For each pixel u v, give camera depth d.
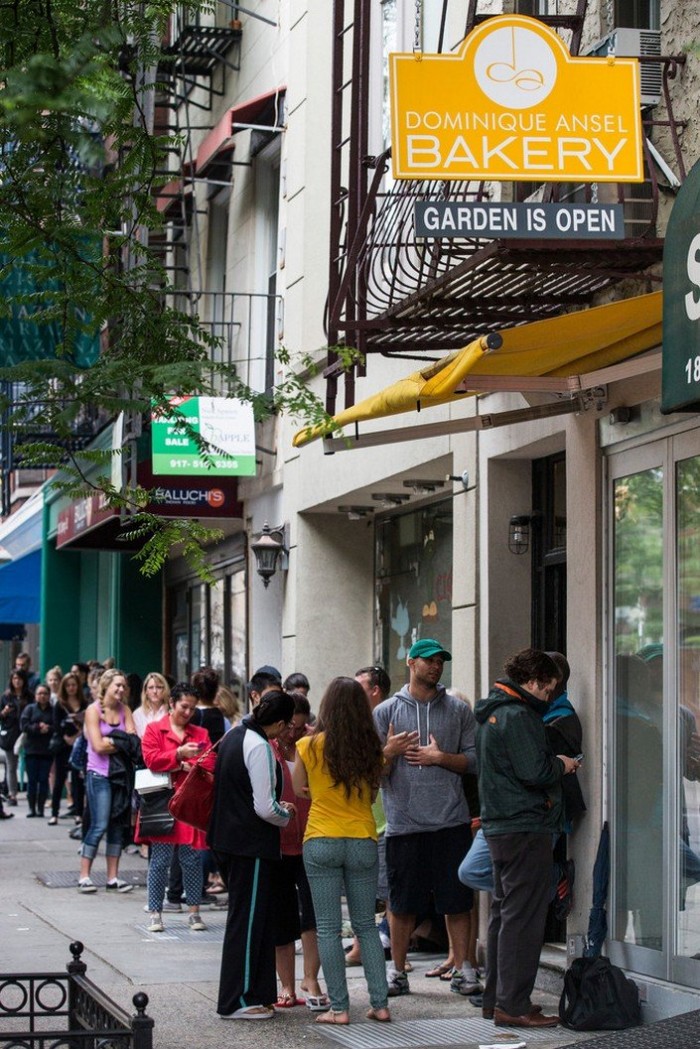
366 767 9.60
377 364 14.49
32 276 7.61
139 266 7.66
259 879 9.70
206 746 13.15
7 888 15.97
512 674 9.51
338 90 12.78
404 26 14.13
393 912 10.55
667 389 7.54
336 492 15.87
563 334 8.58
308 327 16.95
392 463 14.24
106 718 15.83
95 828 15.62
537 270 9.08
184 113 22.56
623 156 8.59
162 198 21.38
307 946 10.29
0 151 6.99
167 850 13.12
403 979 10.55
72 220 7.28
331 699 9.66
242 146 19.64
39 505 31.20
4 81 5.75
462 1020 9.68
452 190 10.87
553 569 11.81
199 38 20.12
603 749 10.30
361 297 11.15
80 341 8.98
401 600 16.23
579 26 9.95
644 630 10.00
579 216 8.43
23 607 30.83
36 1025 8.95
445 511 15.03
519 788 9.38
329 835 9.61
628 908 10.07
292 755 10.73
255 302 19.27
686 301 7.38
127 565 26.27
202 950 12.18
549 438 11.16
